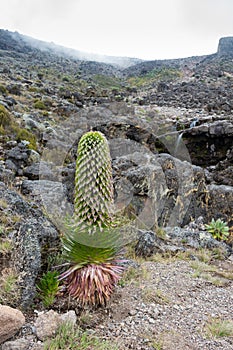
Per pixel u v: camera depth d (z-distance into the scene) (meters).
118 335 2.96
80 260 3.18
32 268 3.21
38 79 30.30
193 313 3.48
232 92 33.12
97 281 3.08
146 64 76.38
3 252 3.35
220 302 3.80
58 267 3.57
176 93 35.19
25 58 56.62
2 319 2.63
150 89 43.25
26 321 2.94
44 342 2.66
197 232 6.34
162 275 4.34
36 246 3.34
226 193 7.62
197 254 5.43
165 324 3.21
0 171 6.59
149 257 4.96
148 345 2.87
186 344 2.94
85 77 48.03
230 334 3.15
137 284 3.92
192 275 4.42
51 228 3.81
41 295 3.26
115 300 3.51
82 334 2.84
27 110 14.30
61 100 18.86
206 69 57.91
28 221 3.83
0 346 2.60
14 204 4.46
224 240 7.02
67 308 3.19
